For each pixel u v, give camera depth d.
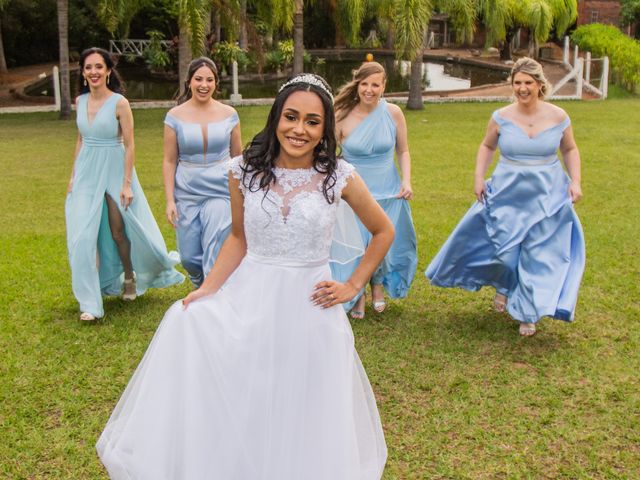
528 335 5.43
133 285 6.22
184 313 3.07
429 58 38.59
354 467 3.02
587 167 11.97
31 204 9.91
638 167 11.95
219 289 3.26
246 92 25.69
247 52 30.41
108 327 5.56
